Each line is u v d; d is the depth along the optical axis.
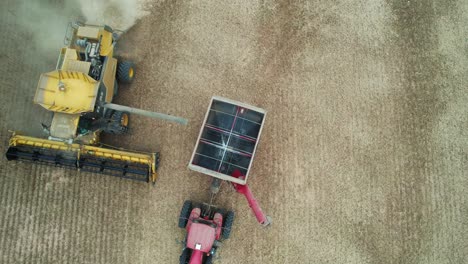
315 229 13.72
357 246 13.71
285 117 14.09
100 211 13.62
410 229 13.80
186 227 13.15
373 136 14.12
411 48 14.54
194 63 14.26
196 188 13.80
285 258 13.62
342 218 13.78
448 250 13.76
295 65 14.31
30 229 13.42
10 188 13.54
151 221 13.64
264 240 13.66
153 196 13.73
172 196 13.76
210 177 13.87
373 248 13.73
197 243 12.14
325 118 14.12
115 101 13.91
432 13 14.73
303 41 14.42
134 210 13.66
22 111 13.80
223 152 12.20
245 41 14.38
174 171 13.83
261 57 14.33
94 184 13.70
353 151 14.04
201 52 14.29
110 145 13.74
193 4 14.48
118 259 13.46
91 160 13.14
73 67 11.83
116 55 14.09
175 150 13.91
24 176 13.61
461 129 14.26
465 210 13.91
